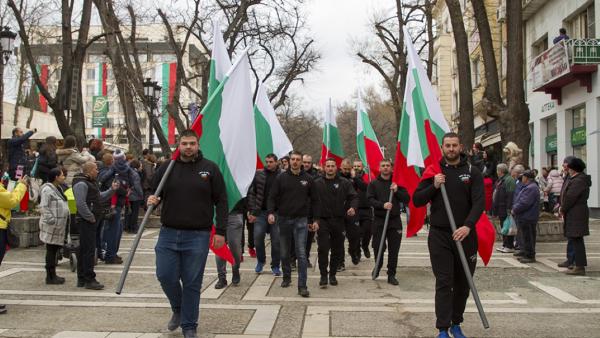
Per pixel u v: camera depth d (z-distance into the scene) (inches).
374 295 294.0
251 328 228.8
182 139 210.4
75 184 300.4
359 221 420.2
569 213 354.6
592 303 274.1
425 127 251.0
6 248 257.9
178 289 217.8
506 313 254.4
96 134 2285.9
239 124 255.1
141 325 232.7
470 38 1338.6
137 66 839.1
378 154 433.1
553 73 794.2
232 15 892.0
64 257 394.0
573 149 835.4
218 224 215.2
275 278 343.9
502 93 1088.8
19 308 261.0
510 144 543.2
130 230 580.4
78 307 263.4
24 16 869.2
